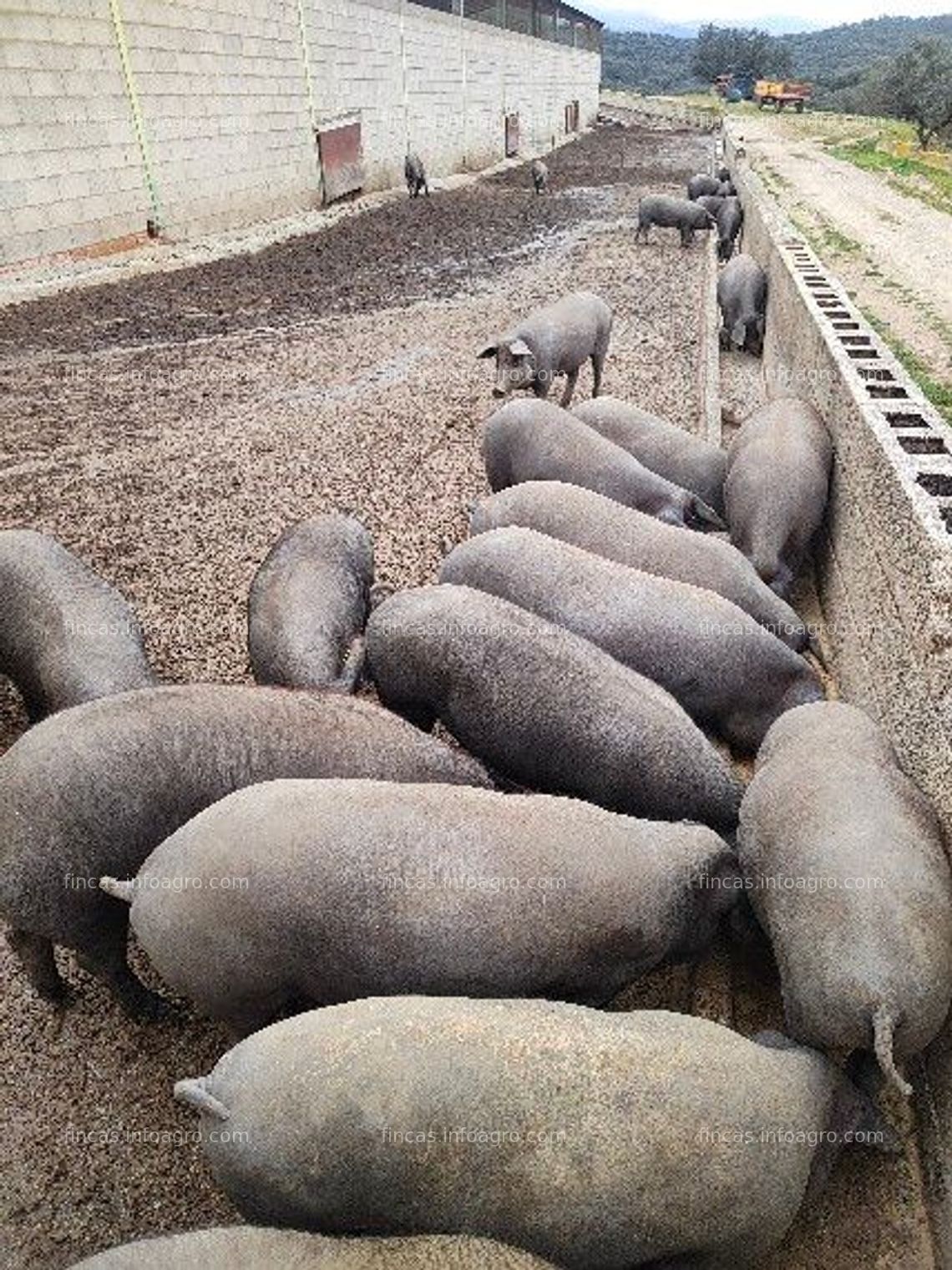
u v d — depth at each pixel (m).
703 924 3.28
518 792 4.05
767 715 4.40
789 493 5.52
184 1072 3.29
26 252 12.55
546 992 2.97
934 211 16.62
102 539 6.41
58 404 8.80
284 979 2.94
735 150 27.08
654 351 10.57
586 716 3.85
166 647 5.25
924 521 3.89
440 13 25.94
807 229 14.65
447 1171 2.29
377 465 7.57
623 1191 2.29
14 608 4.42
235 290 12.98
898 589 4.11
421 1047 2.35
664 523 5.07
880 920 2.79
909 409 5.25
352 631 4.70
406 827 2.92
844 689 4.89
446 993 2.89
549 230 18.19
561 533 4.98
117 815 3.27
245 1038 2.87
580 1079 2.32
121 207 13.99
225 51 15.89
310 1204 2.38
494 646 3.98
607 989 3.09
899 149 28.69
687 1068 2.41
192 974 2.90
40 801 3.18
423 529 6.55
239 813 2.96
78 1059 3.32
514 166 30.56
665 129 46.56
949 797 3.14
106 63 13.33
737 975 3.54
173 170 14.95
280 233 16.81
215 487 7.18
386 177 23.27
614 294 13.13
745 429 6.27
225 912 2.85
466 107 28.75
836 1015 2.77
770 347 10.11
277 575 4.69
